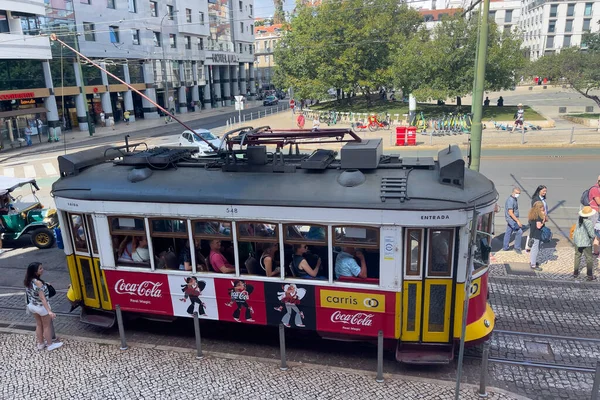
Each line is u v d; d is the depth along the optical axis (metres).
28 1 32.41
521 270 10.41
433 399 6.35
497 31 34.62
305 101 52.66
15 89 32.91
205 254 7.61
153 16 48.88
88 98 41.16
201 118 49.38
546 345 7.66
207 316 7.68
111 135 37.78
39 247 13.49
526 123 31.38
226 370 7.18
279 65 53.50
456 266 6.51
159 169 8.00
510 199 11.28
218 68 63.19
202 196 7.15
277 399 6.47
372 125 33.34
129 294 8.01
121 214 7.61
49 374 7.32
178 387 6.84
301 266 7.02
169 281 7.71
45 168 25.16
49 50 34.56
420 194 6.48
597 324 8.20
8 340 8.40
